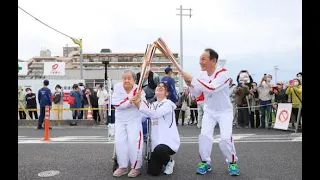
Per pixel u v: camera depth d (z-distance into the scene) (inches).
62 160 228.4
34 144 309.4
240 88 473.4
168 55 189.5
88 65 3368.6
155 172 184.4
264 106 462.3
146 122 201.9
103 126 562.3
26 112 614.5
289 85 423.5
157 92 193.2
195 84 183.2
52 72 1001.5
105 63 741.9
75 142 323.6
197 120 547.8
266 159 225.3
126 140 185.3
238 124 478.6
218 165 210.5
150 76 215.3
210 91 179.9
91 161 224.8
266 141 315.3
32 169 201.0
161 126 189.6
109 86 221.6
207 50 184.9
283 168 198.5
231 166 185.2
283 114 434.6
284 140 322.0
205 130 188.7
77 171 195.9
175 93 228.2
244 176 181.6
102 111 597.0
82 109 588.4
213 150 268.8
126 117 185.2
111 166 209.5
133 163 183.2
